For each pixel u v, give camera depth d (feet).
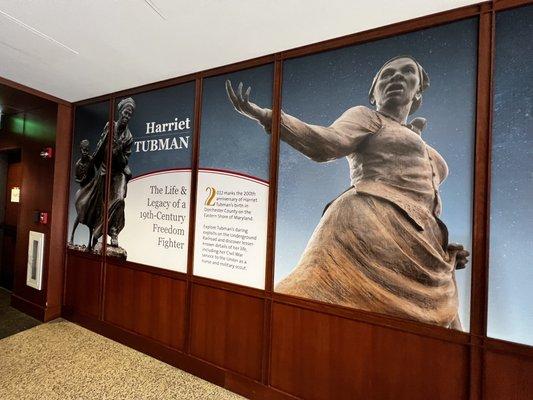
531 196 4.83
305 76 6.86
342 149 6.42
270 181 7.13
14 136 12.50
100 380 7.55
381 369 5.85
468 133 5.32
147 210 9.15
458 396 5.23
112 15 6.05
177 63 7.95
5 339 9.41
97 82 9.37
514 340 4.85
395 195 5.90
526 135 4.88
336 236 6.38
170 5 5.65
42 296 10.95
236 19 5.99
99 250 10.16
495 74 5.10
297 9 5.60
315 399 6.44
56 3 5.74
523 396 4.78
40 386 7.19
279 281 6.89
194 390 7.35
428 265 5.56
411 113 5.81
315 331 6.50
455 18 5.42
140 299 9.15
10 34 6.84
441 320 5.40
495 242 5.02
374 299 5.97
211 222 7.95
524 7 4.96
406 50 5.87
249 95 7.59
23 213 11.98
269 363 6.94
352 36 6.32
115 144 9.99
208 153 8.10
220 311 7.71
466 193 5.30
